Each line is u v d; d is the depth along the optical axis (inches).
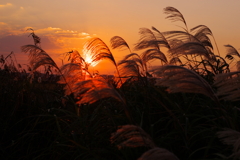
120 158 128.4
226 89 114.3
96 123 160.7
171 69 116.1
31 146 181.9
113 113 179.8
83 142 151.4
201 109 165.2
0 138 188.1
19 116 202.4
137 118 161.0
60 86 260.8
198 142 145.9
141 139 93.8
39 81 261.3
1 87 223.1
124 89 203.3
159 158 78.4
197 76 114.3
